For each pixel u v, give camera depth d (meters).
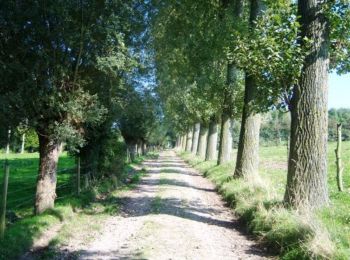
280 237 8.52
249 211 11.27
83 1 11.40
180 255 8.34
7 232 9.02
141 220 11.77
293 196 9.95
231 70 22.45
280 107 10.87
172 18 21.59
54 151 12.45
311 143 9.89
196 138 55.47
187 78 25.23
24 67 10.53
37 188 12.25
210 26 20.91
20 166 36.00
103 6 11.57
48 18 10.89
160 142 106.62
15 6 10.24
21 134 11.55
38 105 10.92
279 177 18.38
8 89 10.73
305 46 9.98
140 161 43.00
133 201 15.65
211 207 14.17
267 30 10.40
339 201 11.10
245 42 10.62
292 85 10.48
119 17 12.08
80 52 11.57
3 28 10.39
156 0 13.94
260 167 24.62
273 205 10.64
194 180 23.75
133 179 23.38
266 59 10.10
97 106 12.45
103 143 18.33
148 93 17.70
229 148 26.66
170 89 25.75
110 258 8.15
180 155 65.19
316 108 9.92
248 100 17.20
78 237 9.87
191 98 35.22
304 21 10.22
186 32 21.91
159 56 18.86
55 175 12.52
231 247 9.06
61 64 11.49
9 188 20.23
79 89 11.89
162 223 11.08
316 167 9.83
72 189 16.30
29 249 8.84
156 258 8.09
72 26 11.39
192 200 15.61
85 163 17.88
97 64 11.88
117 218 12.19
